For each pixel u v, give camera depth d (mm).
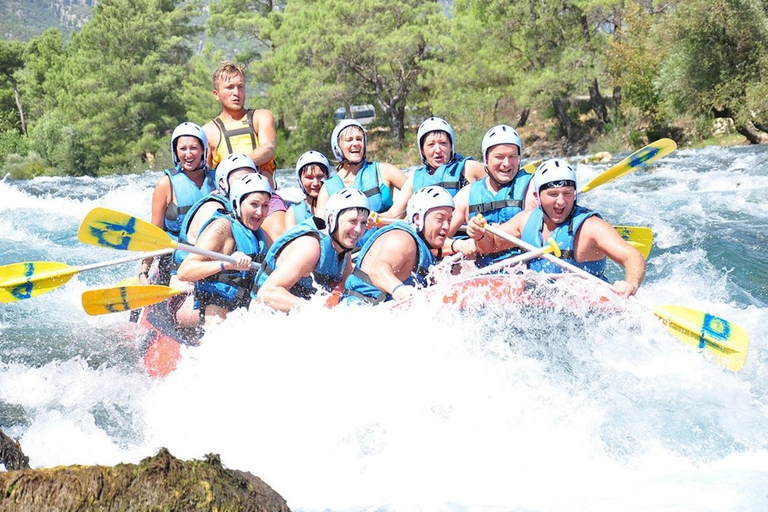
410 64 95875
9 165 106312
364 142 17234
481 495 8672
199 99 111062
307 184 16672
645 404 10383
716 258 19266
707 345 11758
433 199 12719
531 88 78375
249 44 117500
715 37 59469
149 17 124250
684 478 8859
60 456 9703
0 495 6785
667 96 63344
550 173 13297
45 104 147500
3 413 11156
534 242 13953
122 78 117125
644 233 15688
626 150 76000
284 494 8859
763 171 37000
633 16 73312
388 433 10094
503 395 10422
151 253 13961
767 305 15461
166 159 108188
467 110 84500
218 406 11156
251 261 13617
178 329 13750
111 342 14406
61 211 33375
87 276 20344
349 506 8477
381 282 12242
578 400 10336
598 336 11750
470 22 86688
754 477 8719
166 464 7199
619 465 9383
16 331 15172
